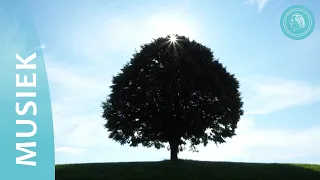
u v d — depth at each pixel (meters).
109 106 45.50
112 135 45.62
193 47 45.16
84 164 36.12
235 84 45.66
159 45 44.75
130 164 35.00
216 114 42.97
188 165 34.00
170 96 42.16
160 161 39.19
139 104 42.78
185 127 43.03
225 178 28.59
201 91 42.34
